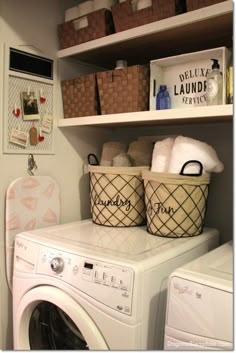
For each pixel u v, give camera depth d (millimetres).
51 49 1553
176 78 1321
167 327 856
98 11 1408
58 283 1086
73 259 1065
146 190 1342
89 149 1775
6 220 1373
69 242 1193
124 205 1442
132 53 1533
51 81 1554
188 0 1160
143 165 1537
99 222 1500
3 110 1356
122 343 918
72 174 1682
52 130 1568
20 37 1418
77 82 1539
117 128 1889
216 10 1083
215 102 1150
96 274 992
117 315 932
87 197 1772
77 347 1207
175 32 1248
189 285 833
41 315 1258
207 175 1296
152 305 973
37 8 1489
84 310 1006
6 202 1373
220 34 1277
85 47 1460
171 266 1069
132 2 1309
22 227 1424
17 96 1408
